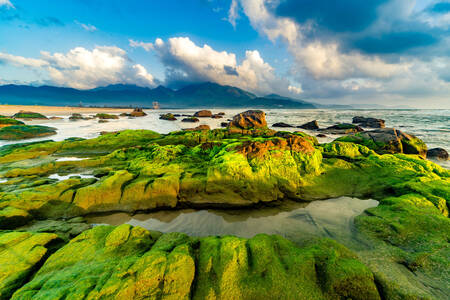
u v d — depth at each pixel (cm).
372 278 484
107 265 529
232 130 2175
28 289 468
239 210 1009
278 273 502
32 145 1894
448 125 4194
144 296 438
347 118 7112
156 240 685
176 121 6153
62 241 709
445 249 592
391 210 804
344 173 1209
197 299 457
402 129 3603
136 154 1595
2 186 1120
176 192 1043
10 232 671
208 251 573
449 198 830
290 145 1234
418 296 451
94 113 8856
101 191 1005
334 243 628
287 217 924
